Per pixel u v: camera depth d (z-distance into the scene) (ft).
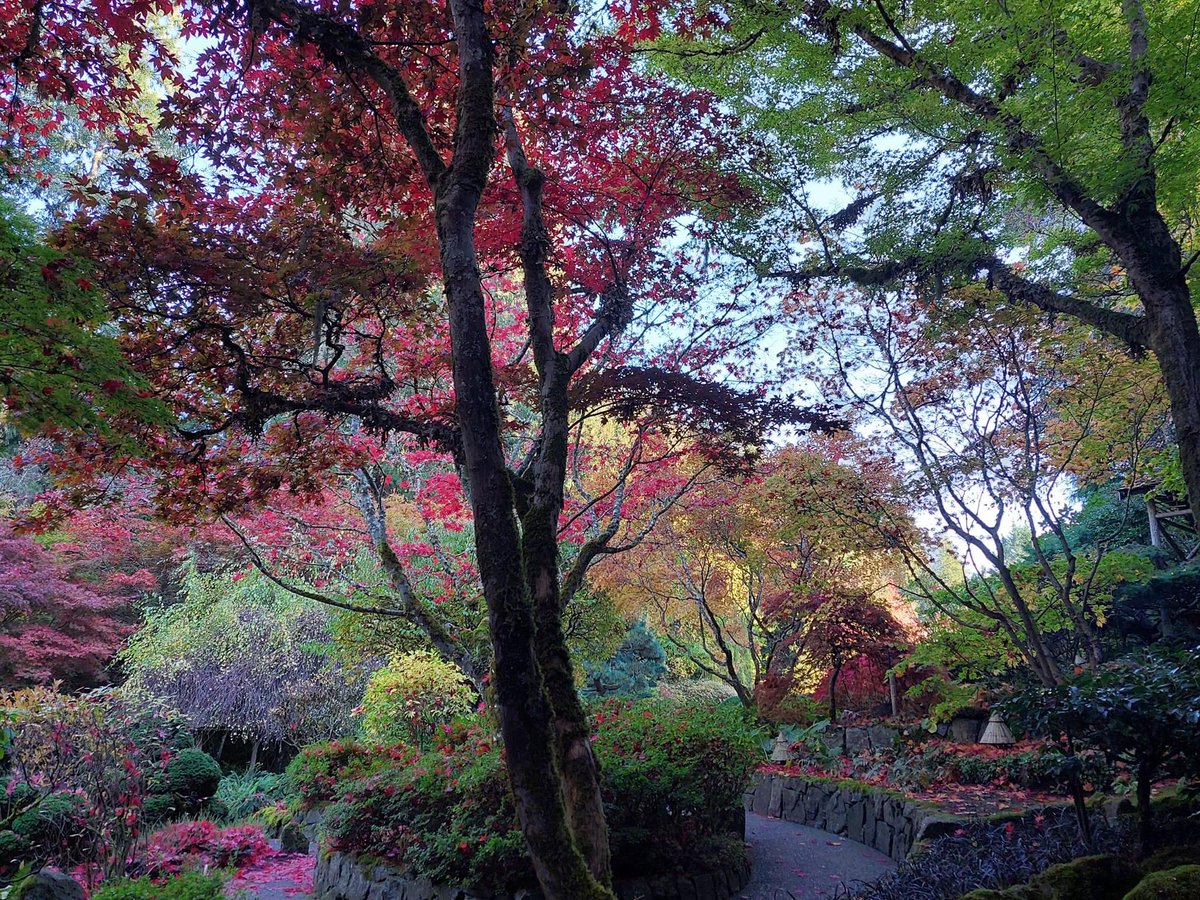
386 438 18.40
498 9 14.38
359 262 15.55
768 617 40.32
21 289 12.66
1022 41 17.33
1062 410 25.44
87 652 40.06
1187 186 18.06
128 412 14.64
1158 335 16.72
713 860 20.16
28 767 20.02
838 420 18.81
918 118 21.12
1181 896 9.54
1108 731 13.19
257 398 16.26
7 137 17.39
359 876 19.84
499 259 20.58
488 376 9.17
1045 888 12.20
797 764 32.17
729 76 22.93
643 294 22.06
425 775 19.43
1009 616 26.48
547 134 17.63
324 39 10.98
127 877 18.45
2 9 14.05
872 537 27.37
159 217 15.16
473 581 30.53
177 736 30.99
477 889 16.84
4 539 36.19
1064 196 18.22
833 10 19.29
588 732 11.15
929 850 17.72
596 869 10.15
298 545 28.48
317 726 39.86
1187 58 15.15
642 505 30.27
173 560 47.55
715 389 18.62
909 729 31.14
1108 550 27.27
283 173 15.70
